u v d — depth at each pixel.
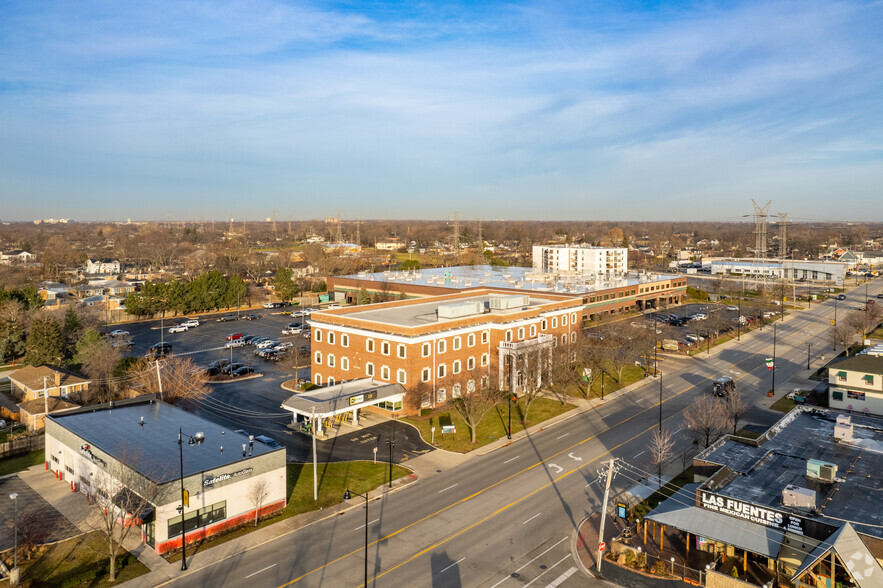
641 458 60.03
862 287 198.25
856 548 34.06
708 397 80.88
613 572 40.31
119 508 45.09
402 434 66.44
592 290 135.75
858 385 70.75
